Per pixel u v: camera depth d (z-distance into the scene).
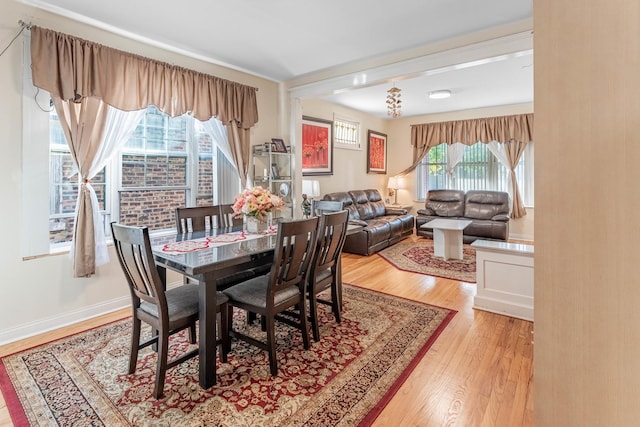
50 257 2.82
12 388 2.03
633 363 0.61
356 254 5.43
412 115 7.56
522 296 2.97
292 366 2.24
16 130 2.63
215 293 2.05
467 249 5.75
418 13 2.89
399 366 2.24
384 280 4.12
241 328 2.81
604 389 0.66
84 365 2.27
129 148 3.41
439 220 5.74
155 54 3.46
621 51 0.61
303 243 2.29
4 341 2.60
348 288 3.83
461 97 5.87
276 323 2.90
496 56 3.19
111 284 3.20
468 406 1.85
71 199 3.02
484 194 6.58
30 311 2.73
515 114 6.45
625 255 0.62
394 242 6.23
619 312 0.63
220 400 1.91
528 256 2.89
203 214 3.19
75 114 2.81
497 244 3.20
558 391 0.73
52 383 2.07
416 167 7.71
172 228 3.78
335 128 6.43
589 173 0.66
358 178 7.14
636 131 0.59
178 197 3.83
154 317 2.01
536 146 0.74
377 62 3.93
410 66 3.69
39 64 2.61
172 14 2.88
